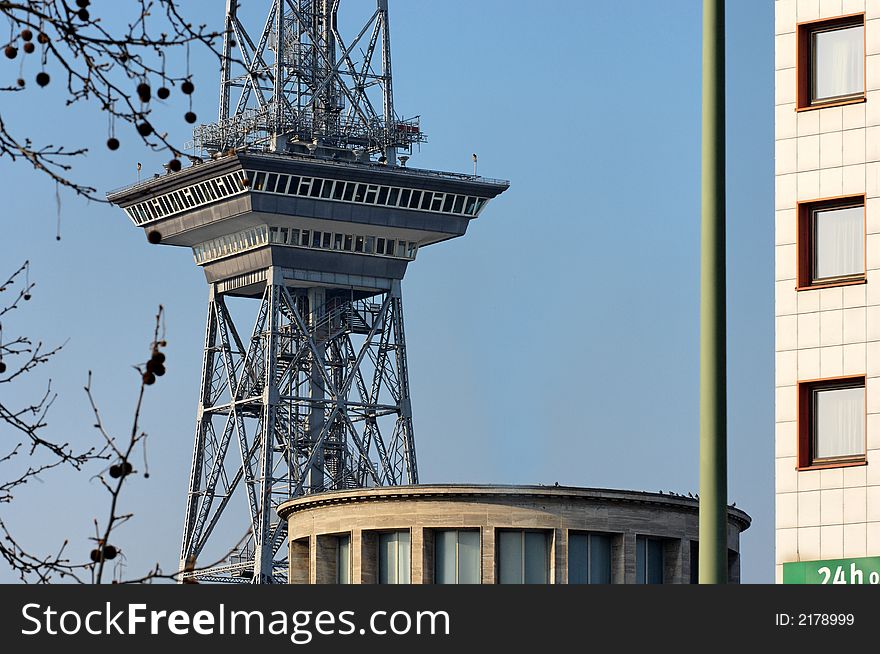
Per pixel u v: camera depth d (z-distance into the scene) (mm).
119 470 50938
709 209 81125
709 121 81812
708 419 79625
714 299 80500
